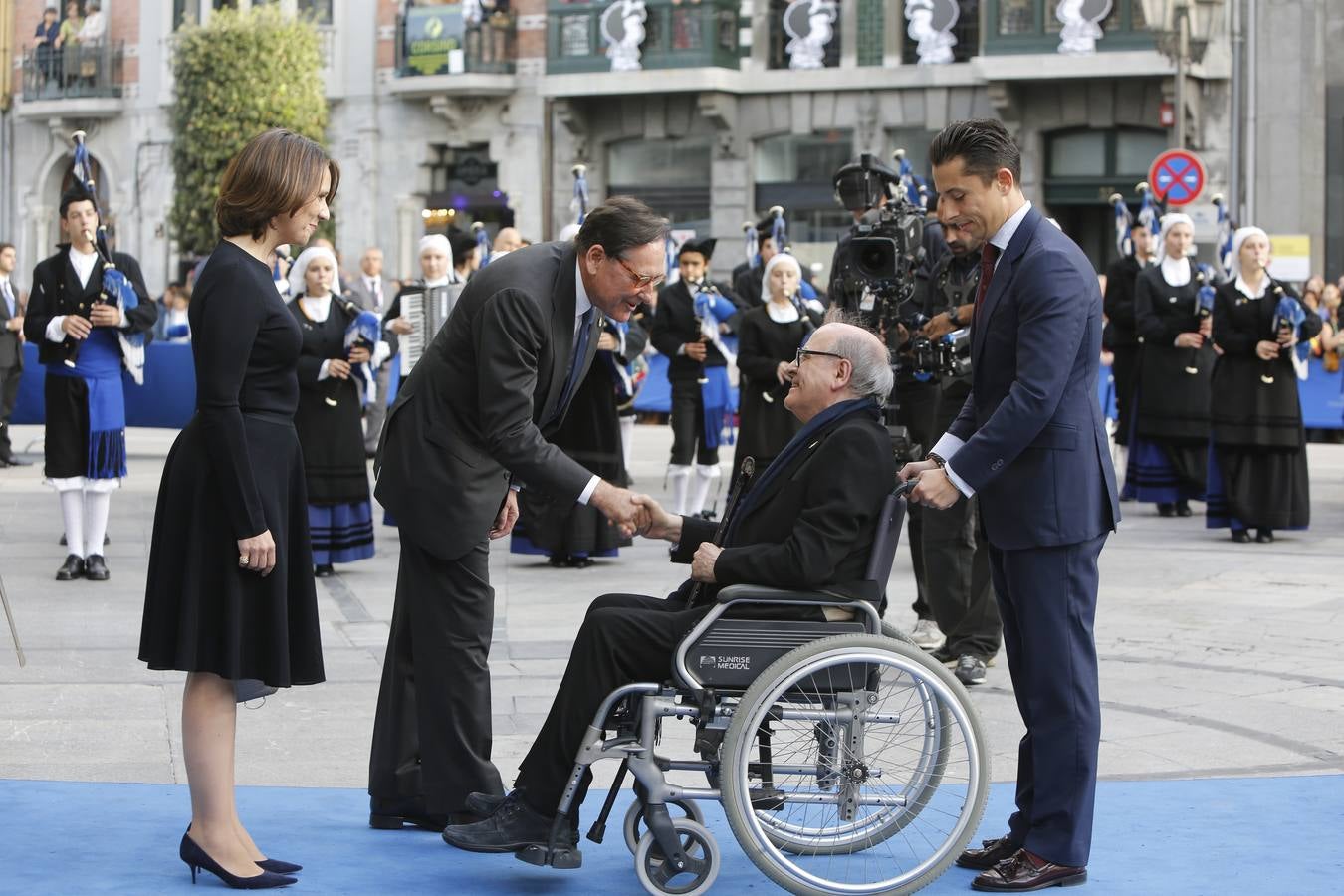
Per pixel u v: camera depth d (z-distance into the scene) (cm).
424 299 1136
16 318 1783
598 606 541
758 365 1129
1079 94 2741
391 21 3319
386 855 554
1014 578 525
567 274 536
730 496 552
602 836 538
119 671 825
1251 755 685
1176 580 1089
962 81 2830
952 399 853
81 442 1095
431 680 553
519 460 524
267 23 3200
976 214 524
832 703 500
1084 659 521
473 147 3275
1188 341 1379
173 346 1834
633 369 1395
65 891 515
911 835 532
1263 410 1250
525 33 3195
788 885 492
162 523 519
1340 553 1209
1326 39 2603
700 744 521
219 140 3198
